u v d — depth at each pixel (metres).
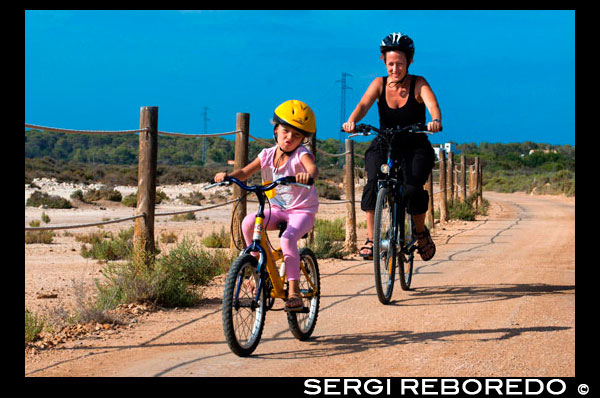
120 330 5.77
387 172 6.61
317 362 4.69
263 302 4.92
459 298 7.22
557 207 34.53
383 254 6.79
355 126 6.61
